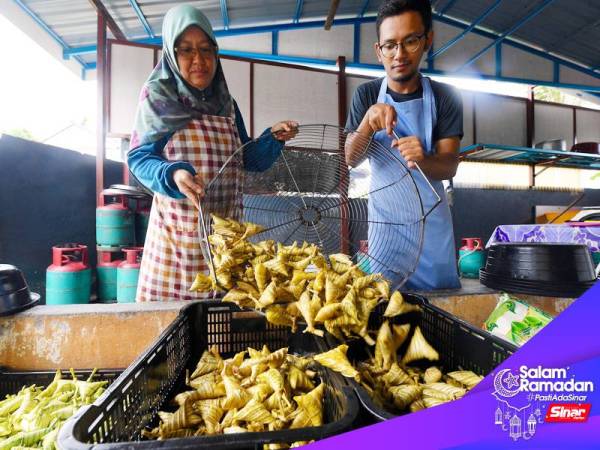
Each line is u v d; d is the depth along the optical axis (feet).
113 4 17.63
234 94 20.18
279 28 23.71
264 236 5.22
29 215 14.20
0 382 4.93
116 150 18.90
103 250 14.98
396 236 5.74
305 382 3.63
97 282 15.53
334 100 21.71
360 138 5.08
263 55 23.82
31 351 5.12
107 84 17.33
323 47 24.32
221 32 23.11
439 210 6.41
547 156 21.98
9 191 13.33
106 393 2.54
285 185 5.16
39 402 4.39
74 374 5.01
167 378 3.83
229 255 4.27
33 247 14.35
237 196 6.22
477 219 22.89
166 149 6.12
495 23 25.05
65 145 19.98
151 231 6.51
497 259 5.98
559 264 5.26
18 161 13.71
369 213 6.19
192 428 3.31
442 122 6.54
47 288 12.82
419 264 6.56
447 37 25.98
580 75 28.19
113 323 5.27
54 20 17.98
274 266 4.34
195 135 6.17
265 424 3.12
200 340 4.82
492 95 25.73
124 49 17.43
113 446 1.97
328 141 5.17
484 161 24.43
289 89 20.94
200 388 3.64
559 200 24.22
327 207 5.19
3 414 4.37
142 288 6.54
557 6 21.93
